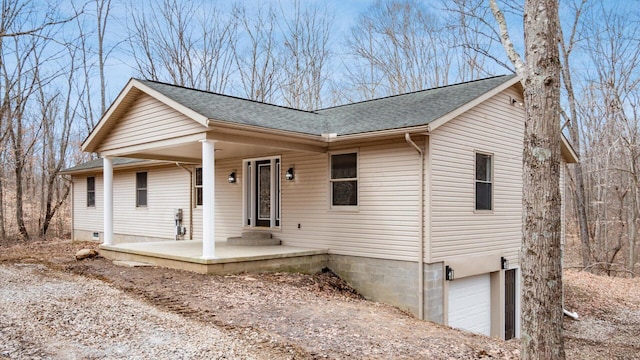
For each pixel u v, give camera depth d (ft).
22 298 23.85
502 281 35.45
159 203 51.42
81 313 21.11
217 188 43.45
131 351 16.43
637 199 60.44
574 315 38.45
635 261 66.59
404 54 85.81
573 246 77.05
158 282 26.94
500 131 35.86
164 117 32.19
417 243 29.43
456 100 32.01
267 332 18.61
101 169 56.54
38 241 64.64
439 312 29.71
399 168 30.55
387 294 30.94
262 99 89.86
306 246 36.11
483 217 33.73
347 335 18.85
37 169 96.63
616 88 62.80
